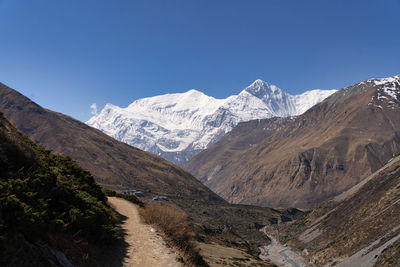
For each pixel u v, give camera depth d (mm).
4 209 9031
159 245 16062
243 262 53250
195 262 16781
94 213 13641
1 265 7840
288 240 115625
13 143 13172
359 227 76062
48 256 9422
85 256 11086
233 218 144375
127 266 12430
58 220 10938
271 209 191625
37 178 12242
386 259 49094
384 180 92688
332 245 80562
